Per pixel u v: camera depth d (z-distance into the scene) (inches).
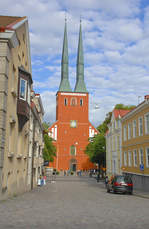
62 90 3287.4
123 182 895.1
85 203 538.3
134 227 284.0
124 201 615.8
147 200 669.3
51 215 352.5
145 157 1056.8
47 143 2338.8
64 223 295.9
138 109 1136.8
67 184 1531.7
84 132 3255.4
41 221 303.6
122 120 1416.1
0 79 522.9
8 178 624.1
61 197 690.2
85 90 3326.8
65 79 3353.8
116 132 1546.5
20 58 745.0
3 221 295.7
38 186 1332.4
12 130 654.5
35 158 1224.2
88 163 3211.1
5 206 435.8
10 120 592.1
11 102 604.4
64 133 3230.8
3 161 534.3
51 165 3157.0
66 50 3400.6
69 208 439.5
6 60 535.5
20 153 765.3
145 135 1060.5
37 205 469.7
